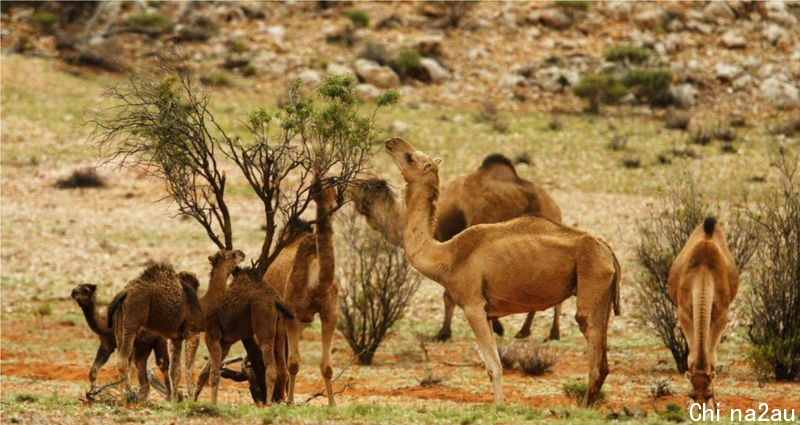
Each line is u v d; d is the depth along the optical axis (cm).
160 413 4131
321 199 4766
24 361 7031
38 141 15175
